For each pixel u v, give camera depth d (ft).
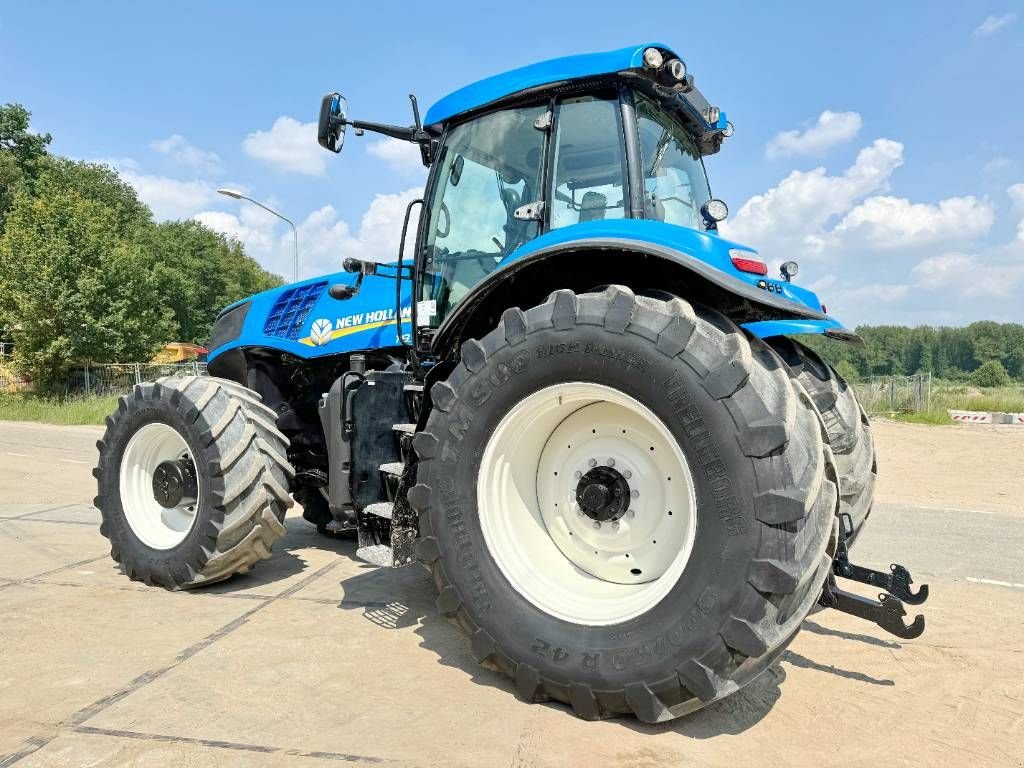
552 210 10.42
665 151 11.17
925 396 61.36
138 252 91.45
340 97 12.42
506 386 8.38
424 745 6.98
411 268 12.15
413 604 11.63
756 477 6.83
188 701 7.91
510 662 8.02
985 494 24.71
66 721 7.42
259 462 12.12
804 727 7.57
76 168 156.04
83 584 12.66
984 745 7.27
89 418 61.52
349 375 12.07
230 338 16.75
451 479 8.64
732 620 6.77
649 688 7.13
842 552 9.20
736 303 8.52
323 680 8.54
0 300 79.10
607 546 8.56
